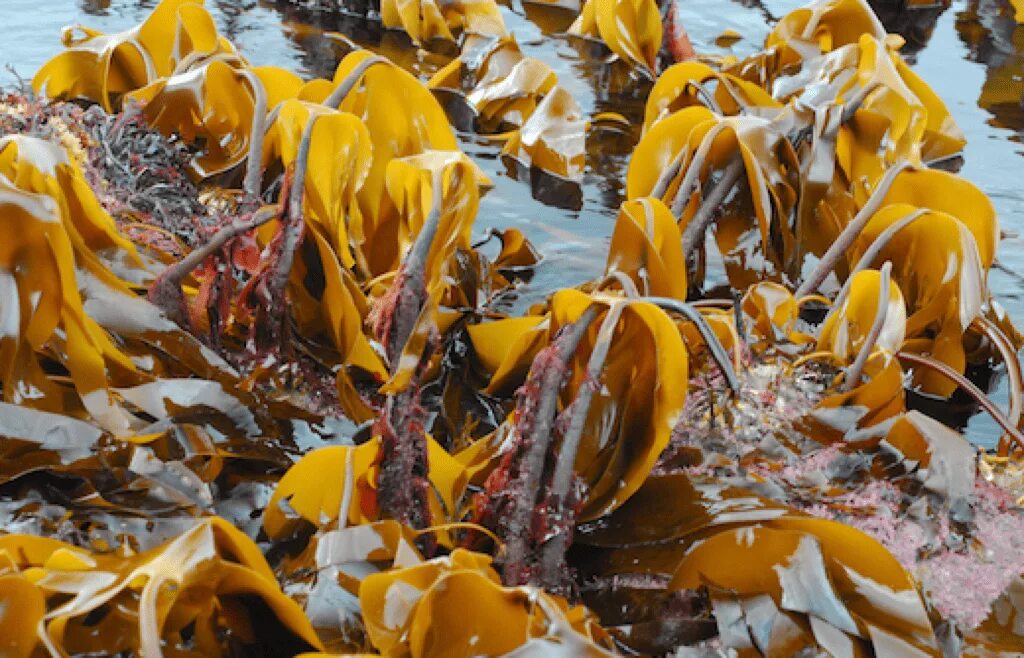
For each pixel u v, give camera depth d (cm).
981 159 673
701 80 652
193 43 648
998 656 515
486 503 514
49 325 523
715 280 614
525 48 797
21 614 483
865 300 561
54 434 519
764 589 505
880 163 618
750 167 587
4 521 511
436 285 545
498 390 556
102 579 484
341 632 497
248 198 566
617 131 687
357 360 548
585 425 525
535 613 489
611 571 517
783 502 529
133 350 539
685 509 521
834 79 658
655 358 523
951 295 573
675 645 507
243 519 525
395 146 596
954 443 538
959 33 870
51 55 702
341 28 809
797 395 552
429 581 493
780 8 902
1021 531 536
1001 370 586
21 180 539
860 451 542
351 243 579
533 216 635
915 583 520
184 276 541
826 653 501
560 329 521
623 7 754
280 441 536
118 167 583
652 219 561
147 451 521
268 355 546
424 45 795
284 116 566
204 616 491
